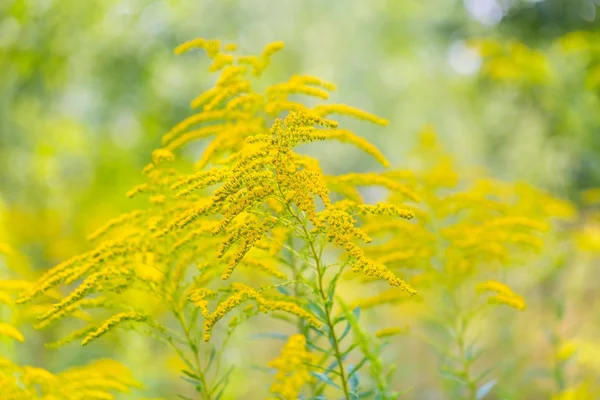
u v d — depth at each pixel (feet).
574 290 16.74
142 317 7.28
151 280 7.55
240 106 8.77
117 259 7.59
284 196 6.26
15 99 21.85
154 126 22.49
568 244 15.97
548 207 13.83
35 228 19.74
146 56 22.48
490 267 13.24
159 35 23.06
